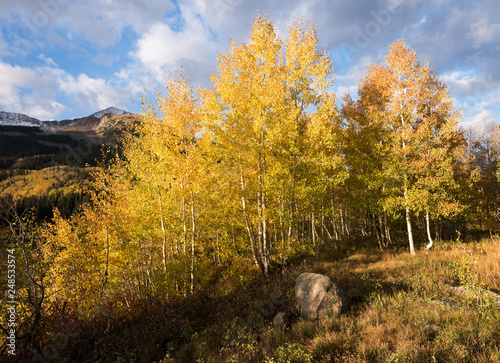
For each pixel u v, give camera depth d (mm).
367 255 15500
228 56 11555
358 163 16391
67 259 10320
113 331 8438
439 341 4316
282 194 11602
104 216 10508
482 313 5340
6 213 7473
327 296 7098
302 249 12070
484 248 13375
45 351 7371
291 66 12055
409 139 14211
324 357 4629
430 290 7469
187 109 11453
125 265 11266
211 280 14594
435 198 13789
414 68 14227
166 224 11773
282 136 11156
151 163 11961
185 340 7633
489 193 22062
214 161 11805
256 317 7918
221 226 15219
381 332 5117
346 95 17828
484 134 24266
